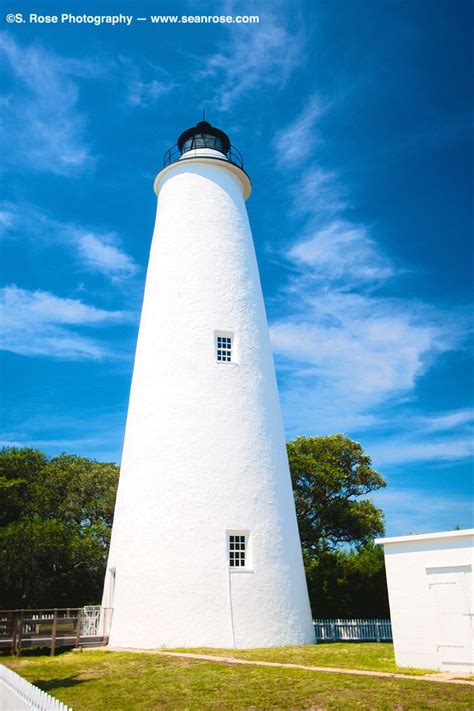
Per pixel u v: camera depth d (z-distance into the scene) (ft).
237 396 70.44
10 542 84.53
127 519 68.13
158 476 66.95
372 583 97.19
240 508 65.87
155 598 62.54
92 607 69.21
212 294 74.08
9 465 107.65
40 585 89.30
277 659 51.37
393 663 48.57
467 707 32.55
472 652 42.70
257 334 75.56
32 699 29.63
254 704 35.81
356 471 112.88
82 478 118.83
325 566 102.12
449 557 44.98
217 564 62.95
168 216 79.36
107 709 35.70
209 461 66.80
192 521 64.34
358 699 35.29
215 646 60.03
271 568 65.00
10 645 60.39
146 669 46.75
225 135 86.94
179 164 81.05
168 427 68.49
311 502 109.19
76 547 98.73
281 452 73.00
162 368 71.46
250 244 81.41
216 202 78.95
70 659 54.13
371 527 108.68
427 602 45.70
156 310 75.20
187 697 37.83
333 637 83.20
